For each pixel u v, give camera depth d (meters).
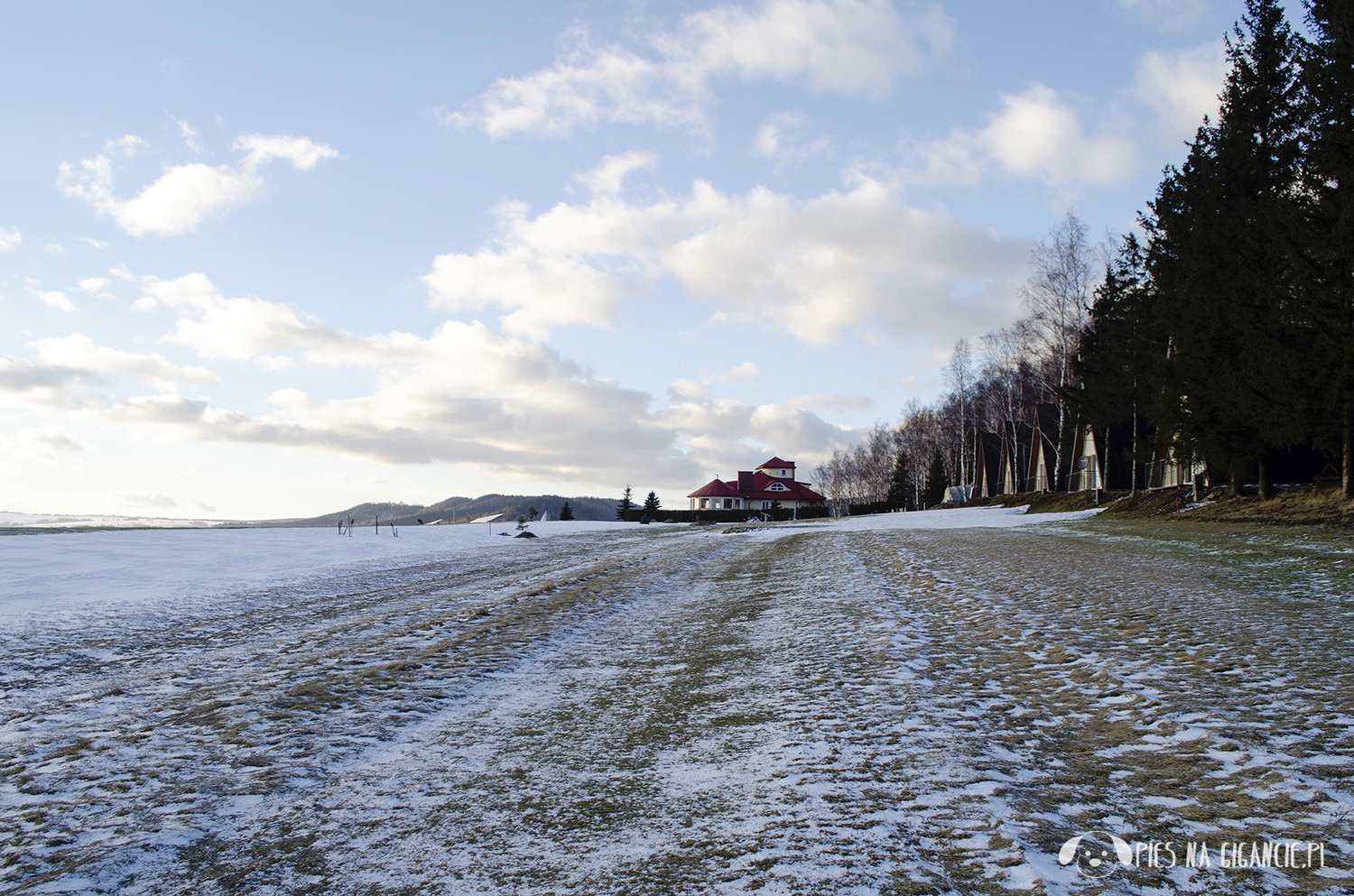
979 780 4.52
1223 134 23.41
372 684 7.96
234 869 3.82
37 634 11.81
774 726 5.97
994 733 5.45
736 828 4.02
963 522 34.97
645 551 26.48
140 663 9.84
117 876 3.78
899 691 6.77
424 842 4.09
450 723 6.62
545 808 4.50
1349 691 5.81
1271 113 22.28
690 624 11.73
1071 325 36.47
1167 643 7.88
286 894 3.52
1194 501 25.52
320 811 4.61
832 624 10.59
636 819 4.25
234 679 8.66
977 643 8.65
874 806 4.20
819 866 3.47
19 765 5.70
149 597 15.97
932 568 15.92
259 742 6.07
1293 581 11.40
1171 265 25.66
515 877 3.58
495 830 4.20
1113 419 33.16
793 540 27.50
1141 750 4.89
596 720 6.54
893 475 78.06
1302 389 18.38
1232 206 22.75
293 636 11.59
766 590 14.97
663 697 7.27
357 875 3.70
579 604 13.66
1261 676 6.41
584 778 5.04
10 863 3.99
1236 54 23.14
